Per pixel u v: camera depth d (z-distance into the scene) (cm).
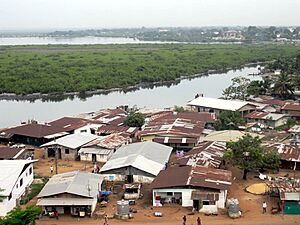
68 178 5628
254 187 5747
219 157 6662
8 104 14338
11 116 12338
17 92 15425
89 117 10262
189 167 5909
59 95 15675
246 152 6022
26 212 4322
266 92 13338
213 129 9162
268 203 5294
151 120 9400
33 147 8331
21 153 7125
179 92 16188
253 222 4756
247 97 12875
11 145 8381
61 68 19412
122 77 17788
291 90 12744
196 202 5194
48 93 15625
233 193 5644
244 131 8719
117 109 10919
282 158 6519
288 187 5341
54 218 5031
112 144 7562
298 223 4709
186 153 7094
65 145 7481
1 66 19562
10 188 5178
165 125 8656
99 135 8662
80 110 13012
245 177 6159
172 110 11088
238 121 9181
